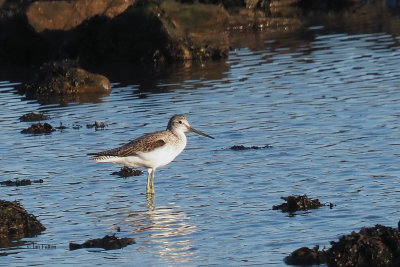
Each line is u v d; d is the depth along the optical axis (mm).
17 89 29797
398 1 45469
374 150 18625
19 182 17578
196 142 20531
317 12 44781
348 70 28859
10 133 22594
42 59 36250
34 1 36219
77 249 13555
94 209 15703
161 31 34281
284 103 24391
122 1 35719
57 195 16688
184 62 33656
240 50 35062
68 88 28203
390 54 31266
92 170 18531
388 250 12352
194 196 16188
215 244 13477
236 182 16906
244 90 26719
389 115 21969
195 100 25688
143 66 33688
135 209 15578
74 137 21656
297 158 18422
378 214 14312
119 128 22406
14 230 14492
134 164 16812
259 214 14820
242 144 20031
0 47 36562
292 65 30562
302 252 12602
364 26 38688
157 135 16906
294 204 14961
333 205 15031
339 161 17938
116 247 13562
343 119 21891
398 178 16391
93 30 35625
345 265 12297
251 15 41281
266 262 12555
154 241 13766
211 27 35438
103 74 32281
